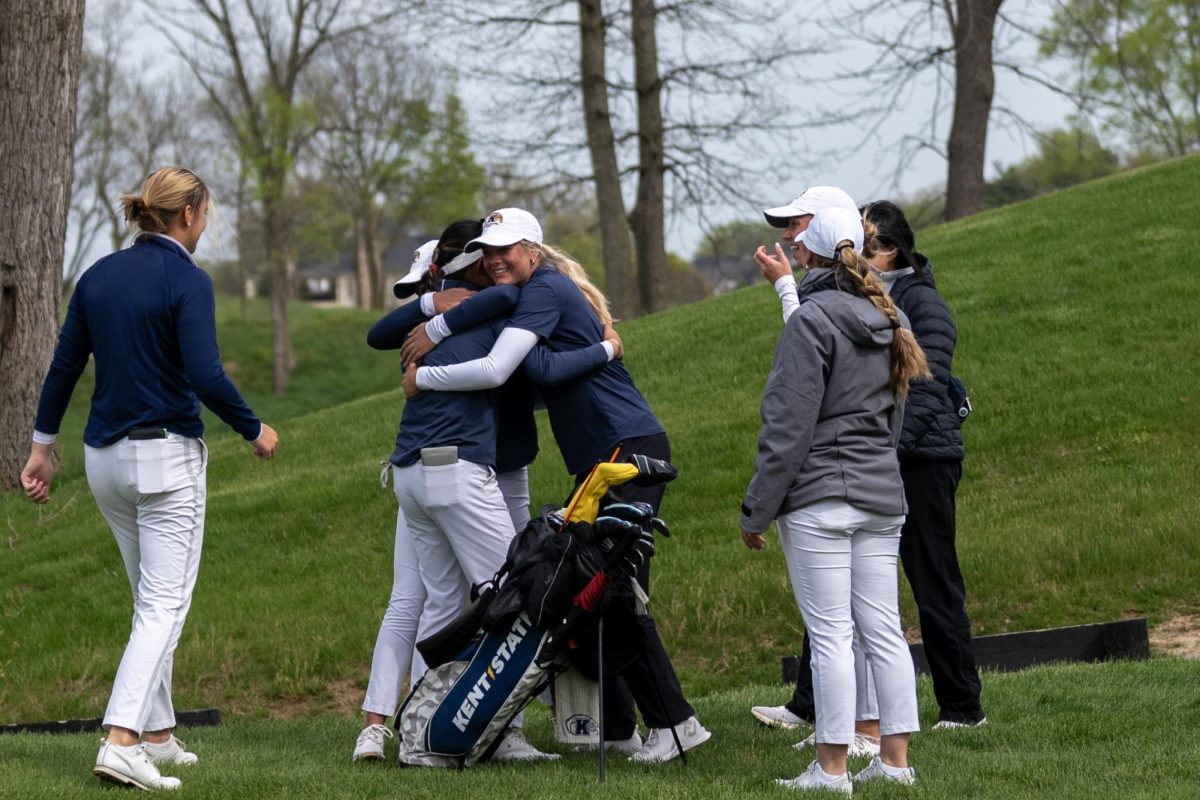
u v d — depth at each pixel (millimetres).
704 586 26594
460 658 14289
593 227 75750
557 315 14906
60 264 40344
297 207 124500
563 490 32719
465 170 89250
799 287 13516
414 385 14789
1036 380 35062
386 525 33094
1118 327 37562
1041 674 18547
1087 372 34938
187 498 13664
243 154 113375
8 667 26500
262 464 41938
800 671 16609
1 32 39125
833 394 12500
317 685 25047
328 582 29578
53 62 39406
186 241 13977
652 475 13781
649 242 76188
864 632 12828
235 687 25125
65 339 13930
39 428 14281
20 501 39188
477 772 13508
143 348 13398
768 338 44406
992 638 20984
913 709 12734
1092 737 14711
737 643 25078
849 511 12406
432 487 14703
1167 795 11844
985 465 31500
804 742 15078
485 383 14547
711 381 41188
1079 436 31875
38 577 31766
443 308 15211
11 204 39406
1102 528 26578
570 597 13445
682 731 14391
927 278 15500
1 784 12562
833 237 13008
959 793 12328
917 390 14977
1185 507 26969
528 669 13711
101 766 12477
